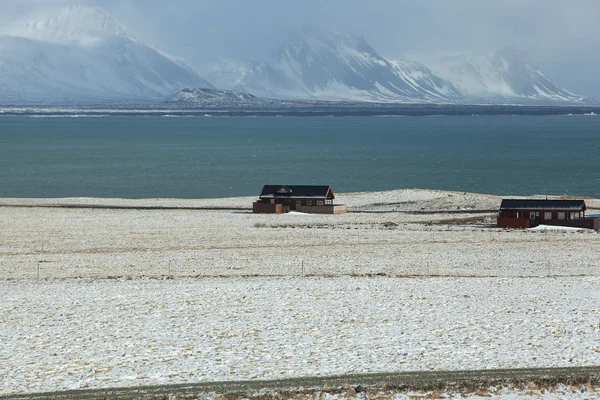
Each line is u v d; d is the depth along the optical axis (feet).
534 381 176.76
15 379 183.83
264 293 274.77
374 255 374.22
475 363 191.72
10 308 253.44
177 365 193.47
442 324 230.07
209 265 347.36
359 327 227.61
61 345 211.20
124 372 188.34
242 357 199.41
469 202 621.31
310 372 186.29
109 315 243.81
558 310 247.70
